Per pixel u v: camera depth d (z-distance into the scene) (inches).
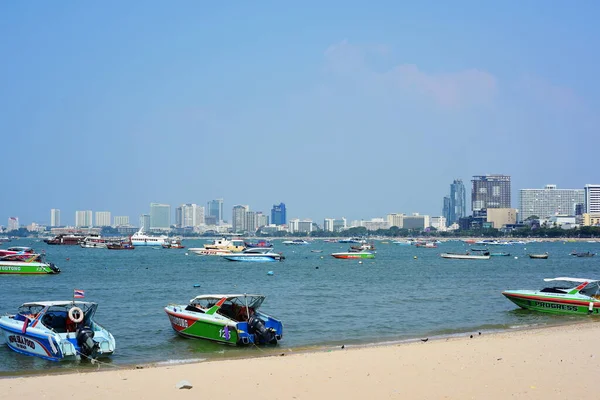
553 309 1987.0
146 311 2075.5
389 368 1074.1
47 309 1353.3
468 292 2738.7
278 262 5713.6
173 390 938.7
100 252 7805.1
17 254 4229.8
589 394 890.1
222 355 1347.2
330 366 1099.9
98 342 1264.8
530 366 1072.8
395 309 2128.4
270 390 931.3
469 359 1146.7
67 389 951.6
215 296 1536.7
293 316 1951.3
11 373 1163.3
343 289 2908.5
